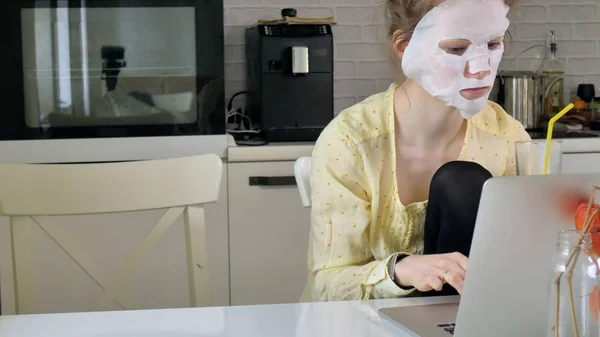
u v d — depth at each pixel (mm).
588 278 888
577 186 940
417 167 1519
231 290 2807
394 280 1266
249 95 3168
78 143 2686
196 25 2699
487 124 1559
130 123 2707
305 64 2857
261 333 1070
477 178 1365
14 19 2617
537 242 937
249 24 3236
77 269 2721
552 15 3449
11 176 1471
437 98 1440
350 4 3307
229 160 2756
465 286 943
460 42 1399
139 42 2688
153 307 2771
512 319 964
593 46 3490
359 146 1483
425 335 1029
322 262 1462
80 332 1084
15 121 2654
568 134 3082
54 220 2691
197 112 2732
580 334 891
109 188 1521
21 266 1478
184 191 1553
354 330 1081
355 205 1460
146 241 1557
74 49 2662
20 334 1078
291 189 2793
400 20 1475
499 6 1403
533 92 3209
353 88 3344
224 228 2779
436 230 1401
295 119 2906
